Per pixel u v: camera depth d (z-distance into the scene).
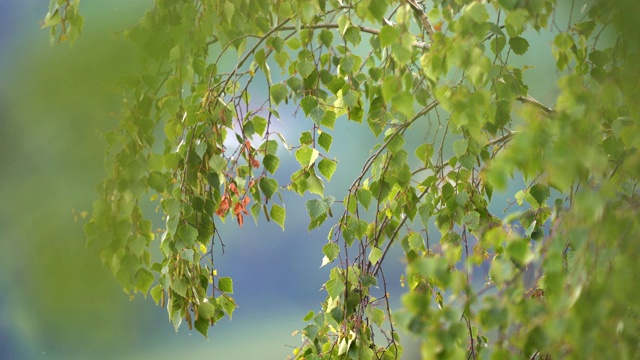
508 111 7.42
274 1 7.52
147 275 7.41
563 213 6.97
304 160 7.50
